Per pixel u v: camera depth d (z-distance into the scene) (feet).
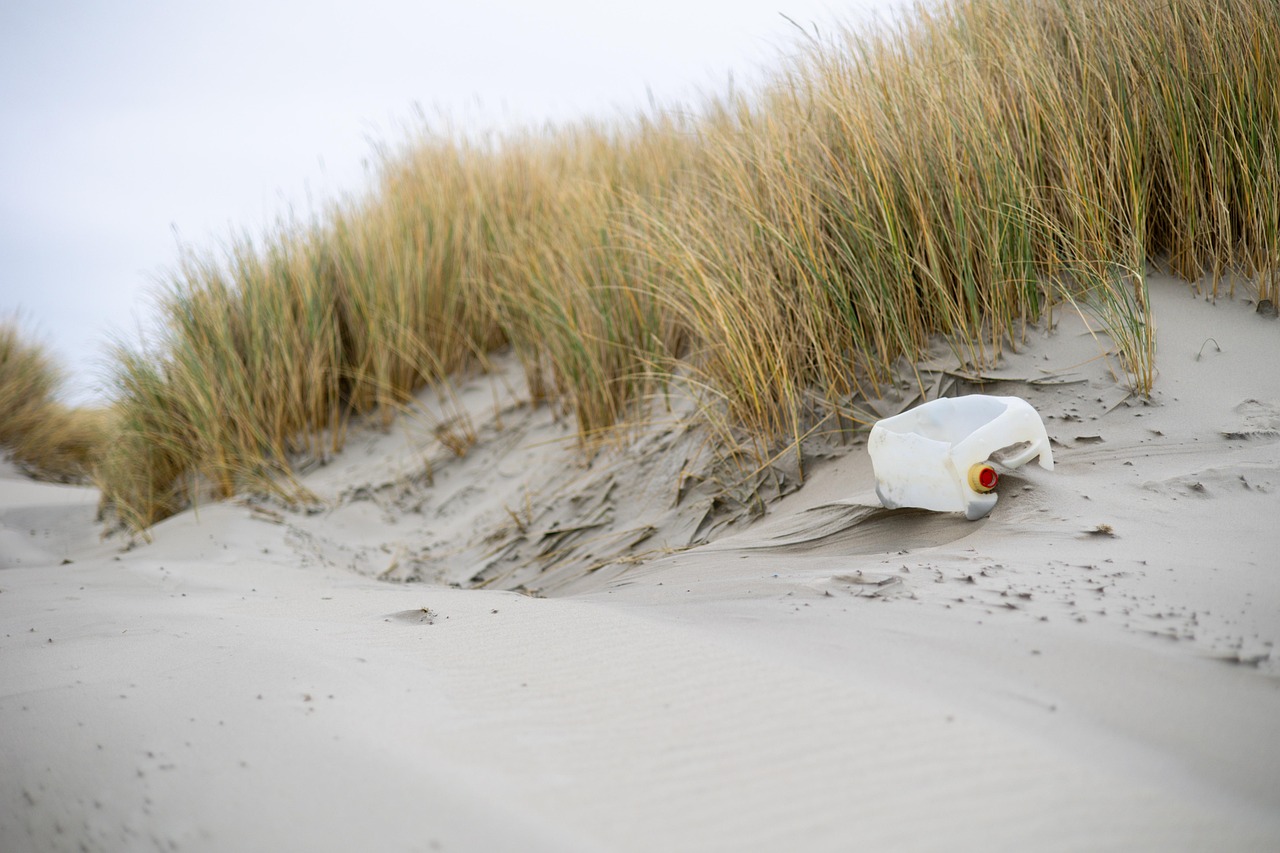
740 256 13.32
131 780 5.13
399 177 23.45
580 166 21.93
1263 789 4.31
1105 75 13.10
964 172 12.59
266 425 18.95
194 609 9.62
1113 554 7.47
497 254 20.01
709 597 8.27
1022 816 4.09
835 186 12.92
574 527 13.69
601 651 6.64
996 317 11.98
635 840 4.15
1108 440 10.05
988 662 5.64
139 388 19.35
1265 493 8.33
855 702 5.24
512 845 4.15
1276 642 5.65
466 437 17.90
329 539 15.40
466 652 7.00
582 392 16.03
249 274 20.26
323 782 4.85
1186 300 12.10
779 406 12.64
